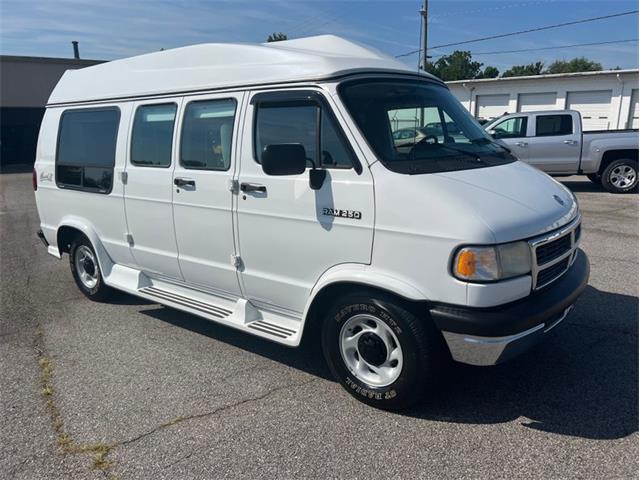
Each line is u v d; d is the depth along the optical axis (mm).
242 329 4344
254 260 4246
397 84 4078
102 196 5551
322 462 3184
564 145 13070
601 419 3510
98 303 6148
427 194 3305
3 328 5438
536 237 3375
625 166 12891
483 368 4211
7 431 3604
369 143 3547
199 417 3699
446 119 4277
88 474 3150
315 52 4184
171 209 4805
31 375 4391
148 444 3412
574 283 3723
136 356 4703
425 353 3416
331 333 3836
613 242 8000
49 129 6281
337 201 3613
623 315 5148
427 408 3705
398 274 3420
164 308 5945
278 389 4055
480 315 3180
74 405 3904
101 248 5820
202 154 4512
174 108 4719
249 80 4133
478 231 3139
